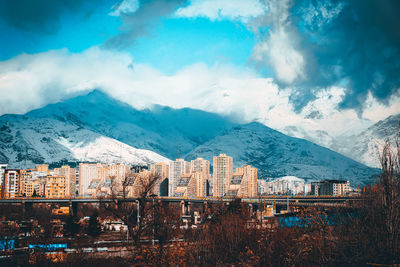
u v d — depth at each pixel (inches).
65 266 6008.9
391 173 4345.5
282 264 4813.0
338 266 4384.8
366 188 5408.5
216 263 5315.0
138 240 7406.5
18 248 7062.0
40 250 6353.3
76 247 7244.1
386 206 4315.9
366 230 4564.5
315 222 4793.3
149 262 4623.5
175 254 4724.4
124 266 5851.4
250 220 7667.3
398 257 4163.4
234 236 5738.2
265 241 5167.3
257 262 4943.4
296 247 4645.7
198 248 5502.0
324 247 4571.9
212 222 7504.9
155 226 7504.9
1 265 5964.6
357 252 4439.0
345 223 4972.9
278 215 6953.7
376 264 4264.3
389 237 4242.1
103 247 7155.5
